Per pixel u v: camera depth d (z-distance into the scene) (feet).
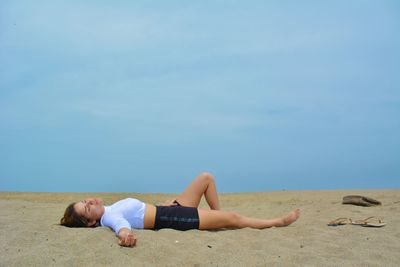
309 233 16.84
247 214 25.12
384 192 37.68
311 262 12.76
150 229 16.40
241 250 13.61
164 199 36.58
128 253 12.78
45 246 13.08
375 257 13.38
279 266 12.17
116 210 16.01
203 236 15.20
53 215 21.54
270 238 15.60
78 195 38.14
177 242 14.20
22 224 16.92
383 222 19.22
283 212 25.55
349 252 13.84
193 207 17.08
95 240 13.82
